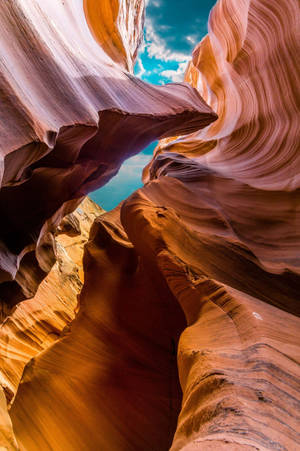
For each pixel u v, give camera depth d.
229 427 1.79
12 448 4.92
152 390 6.30
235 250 5.69
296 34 7.58
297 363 2.60
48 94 3.43
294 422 1.93
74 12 6.56
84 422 6.30
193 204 7.52
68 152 5.01
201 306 4.14
